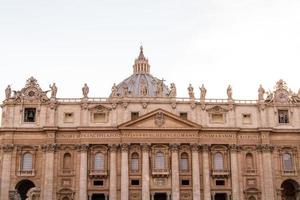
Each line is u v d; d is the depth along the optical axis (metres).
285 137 93.56
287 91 96.38
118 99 92.19
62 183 87.88
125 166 88.00
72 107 92.00
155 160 89.75
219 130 91.19
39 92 92.44
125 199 86.38
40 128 89.88
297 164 92.44
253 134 92.69
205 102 93.44
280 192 90.56
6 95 91.94
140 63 136.38
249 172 90.69
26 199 101.19
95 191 87.81
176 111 92.38
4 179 87.25
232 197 88.62
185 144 90.50
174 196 87.12
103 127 89.75
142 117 89.75
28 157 89.50
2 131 89.50
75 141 90.00
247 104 94.44
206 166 89.56
